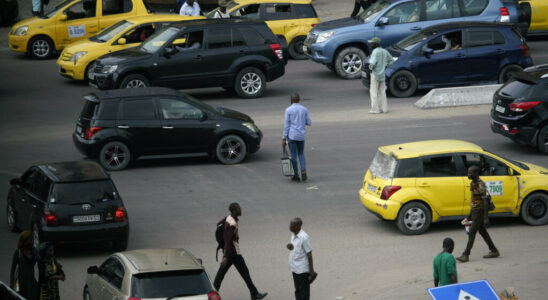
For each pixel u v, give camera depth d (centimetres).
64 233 2486
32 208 2572
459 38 4928
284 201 3116
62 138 4044
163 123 3569
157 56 4666
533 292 2070
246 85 4919
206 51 4759
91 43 5269
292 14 6162
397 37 5388
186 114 3619
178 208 3036
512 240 2672
